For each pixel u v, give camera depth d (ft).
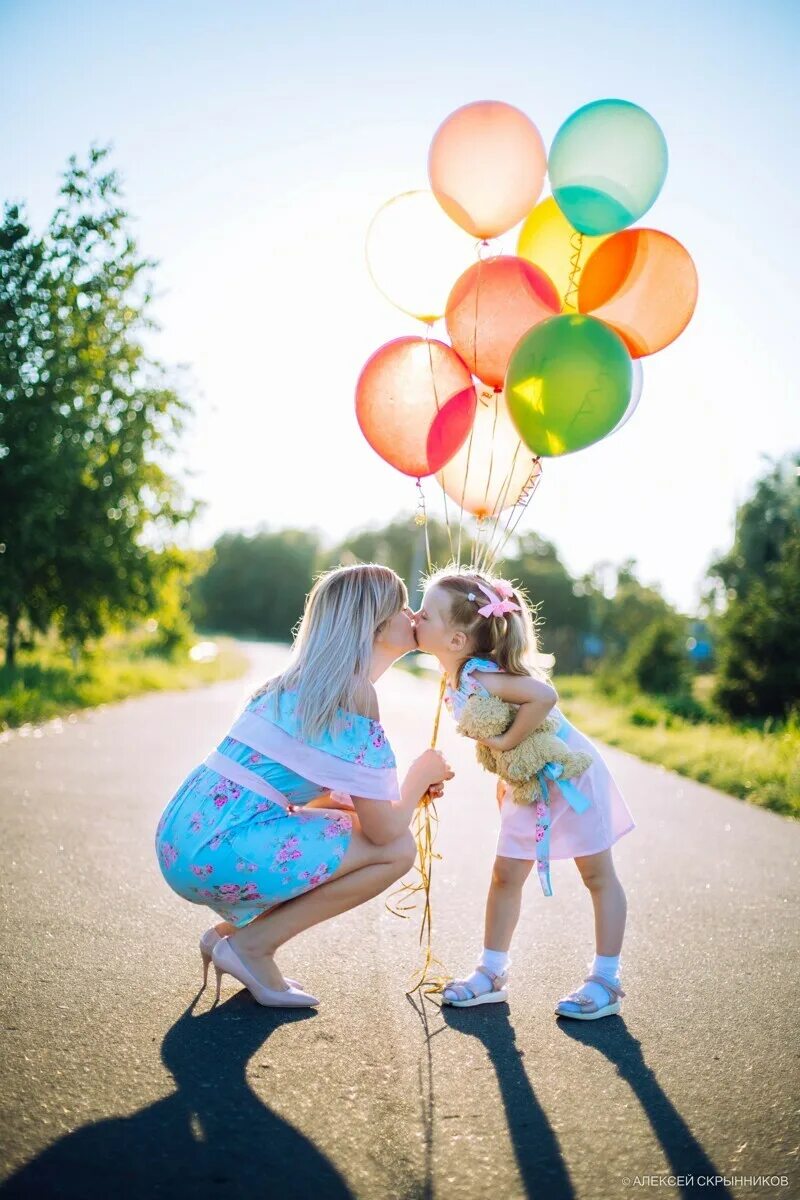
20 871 15.17
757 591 53.47
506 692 10.55
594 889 10.85
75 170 44.55
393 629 10.77
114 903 13.76
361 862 10.37
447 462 12.20
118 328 47.75
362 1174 7.23
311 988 11.01
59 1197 6.73
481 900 15.17
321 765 10.11
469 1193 7.06
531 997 11.09
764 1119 8.27
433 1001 10.81
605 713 58.65
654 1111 8.38
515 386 11.09
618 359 10.92
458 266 12.60
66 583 48.62
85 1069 8.64
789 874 17.43
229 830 9.96
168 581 54.19
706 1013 10.69
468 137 11.71
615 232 11.91
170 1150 7.41
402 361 12.14
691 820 22.99
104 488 47.65
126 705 48.65
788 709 50.26
